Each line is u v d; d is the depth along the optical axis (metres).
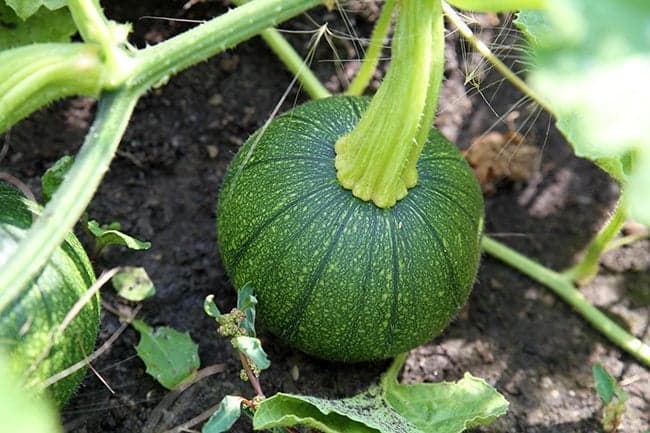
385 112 0.65
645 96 0.50
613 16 0.50
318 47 0.91
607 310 0.84
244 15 0.63
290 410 0.66
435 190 0.69
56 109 0.85
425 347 0.80
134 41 0.87
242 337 0.67
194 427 0.74
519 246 0.86
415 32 0.62
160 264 0.81
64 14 0.78
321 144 0.70
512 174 0.88
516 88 0.91
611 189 0.89
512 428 0.77
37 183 0.82
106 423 0.74
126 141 0.85
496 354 0.81
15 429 0.41
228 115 0.87
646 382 0.81
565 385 0.80
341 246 0.67
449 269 0.69
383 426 0.68
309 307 0.68
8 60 0.59
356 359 0.71
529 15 0.70
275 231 0.68
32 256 0.59
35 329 0.62
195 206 0.83
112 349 0.76
